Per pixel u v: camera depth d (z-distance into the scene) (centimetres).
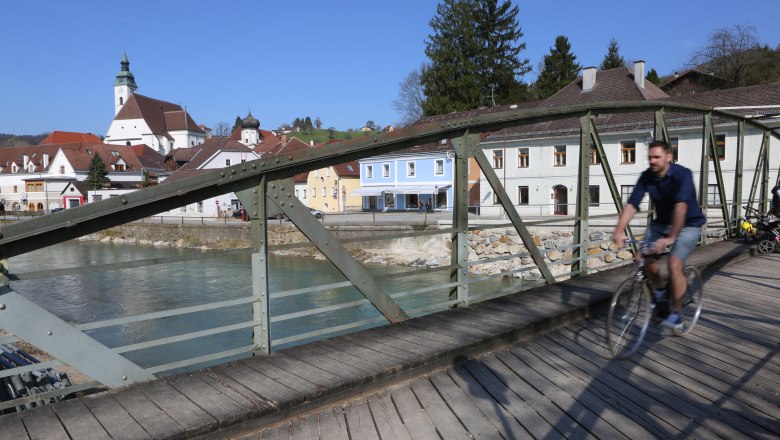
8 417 325
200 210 5950
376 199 5388
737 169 1235
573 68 5847
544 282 705
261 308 431
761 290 727
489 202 3956
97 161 7588
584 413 362
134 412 333
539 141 3656
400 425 347
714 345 501
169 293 2222
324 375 392
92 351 356
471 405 376
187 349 1417
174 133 10956
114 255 4044
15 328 324
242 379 386
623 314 468
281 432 338
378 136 490
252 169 409
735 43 4691
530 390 401
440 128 547
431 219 3838
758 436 332
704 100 3422
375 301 508
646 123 3177
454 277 599
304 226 449
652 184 461
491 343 483
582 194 757
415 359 423
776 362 458
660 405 375
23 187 8344
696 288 532
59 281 2608
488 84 5438
